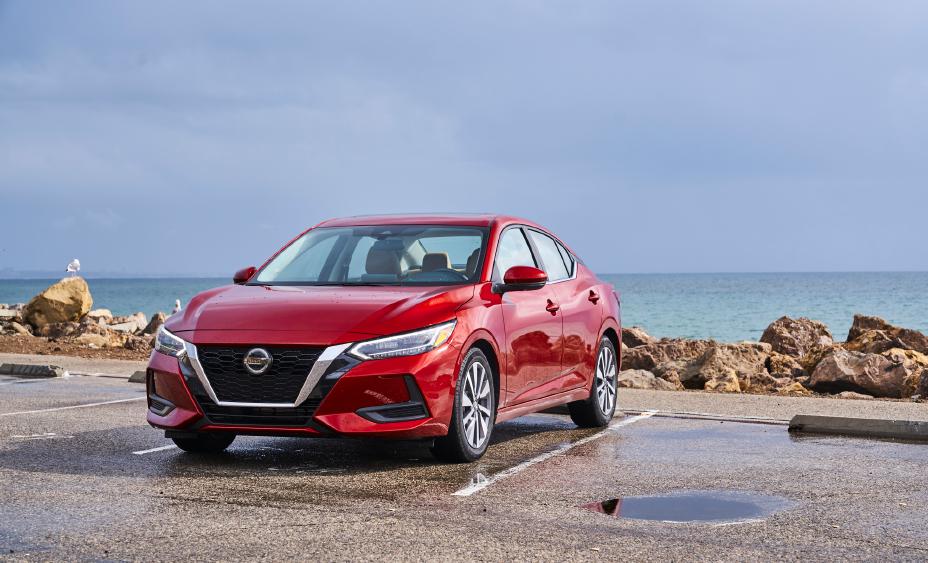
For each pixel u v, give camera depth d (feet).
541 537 20.63
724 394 49.26
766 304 367.86
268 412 27.37
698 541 20.47
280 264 33.58
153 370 29.01
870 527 21.84
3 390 48.52
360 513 22.68
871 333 78.13
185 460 29.63
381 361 27.25
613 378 39.32
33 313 104.53
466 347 29.07
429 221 34.30
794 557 19.33
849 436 35.53
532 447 32.91
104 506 23.27
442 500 24.20
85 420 37.99
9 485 25.73
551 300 34.63
